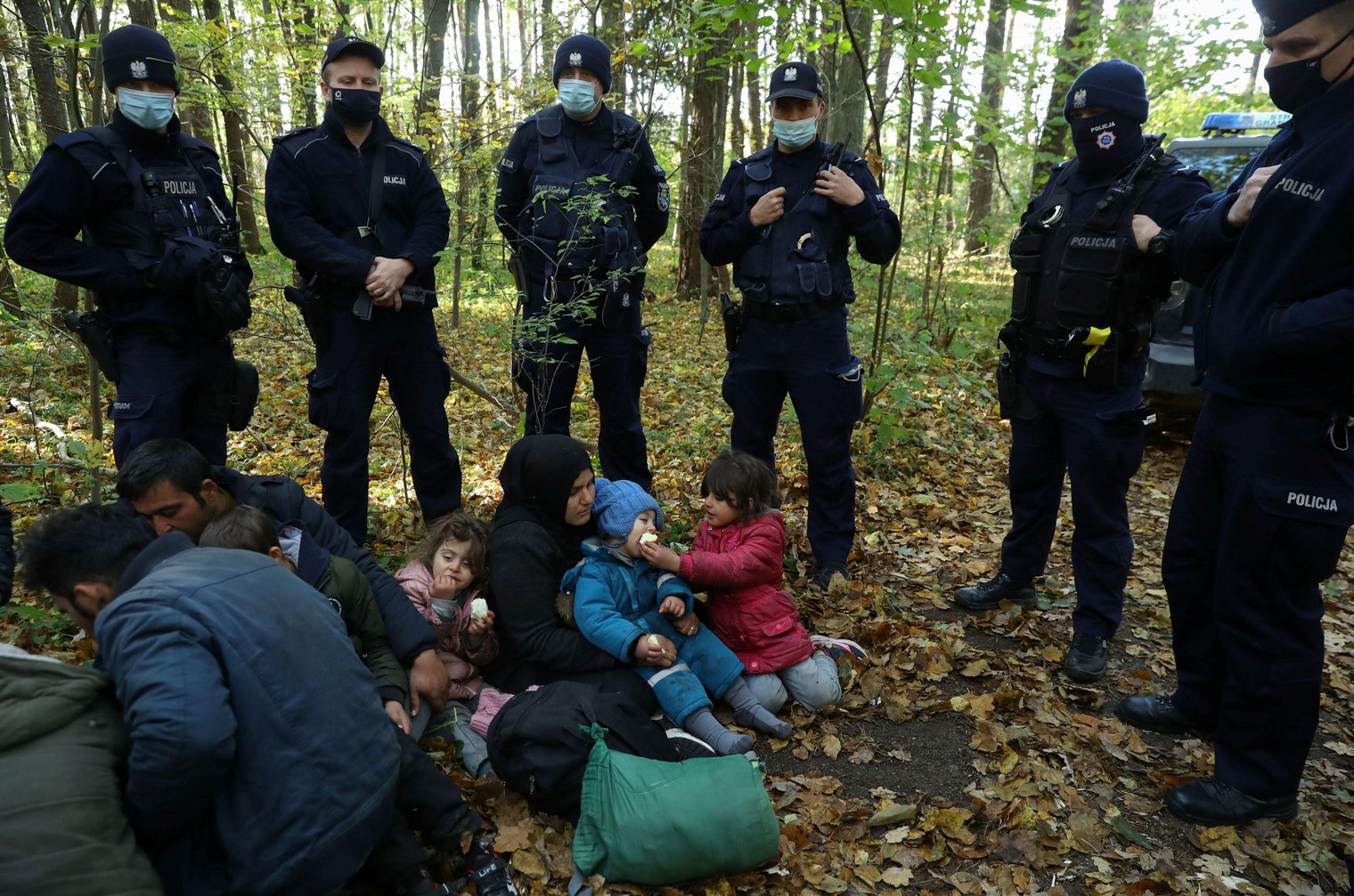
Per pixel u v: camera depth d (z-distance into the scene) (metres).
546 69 6.31
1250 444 2.29
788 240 3.46
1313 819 2.44
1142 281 2.93
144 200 2.88
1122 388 3.07
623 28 6.11
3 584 2.40
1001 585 3.66
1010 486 3.53
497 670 2.79
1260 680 2.35
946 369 6.09
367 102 3.13
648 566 2.86
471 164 5.57
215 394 3.18
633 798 2.14
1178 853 2.35
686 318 9.76
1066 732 2.82
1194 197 2.83
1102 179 3.02
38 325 4.51
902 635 3.36
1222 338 2.33
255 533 2.15
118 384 2.97
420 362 3.47
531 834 2.31
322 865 1.76
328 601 2.01
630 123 3.79
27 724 1.56
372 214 3.23
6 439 4.64
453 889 2.11
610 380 3.89
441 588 2.65
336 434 3.32
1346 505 2.19
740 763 2.24
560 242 3.60
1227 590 2.38
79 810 1.53
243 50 5.75
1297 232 2.14
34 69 5.19
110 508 2.03
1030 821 2.41
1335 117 2.10
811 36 5.18
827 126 5.82
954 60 5.45
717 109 9.64
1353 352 2.09
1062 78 7.21
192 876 1.73
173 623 1.67
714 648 2.84
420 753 2.18
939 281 6.97
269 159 3.16
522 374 3.87
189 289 2.90
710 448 5.30
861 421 5.56
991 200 8.55
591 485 2.79
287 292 3.18
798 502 4.60
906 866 2.28
